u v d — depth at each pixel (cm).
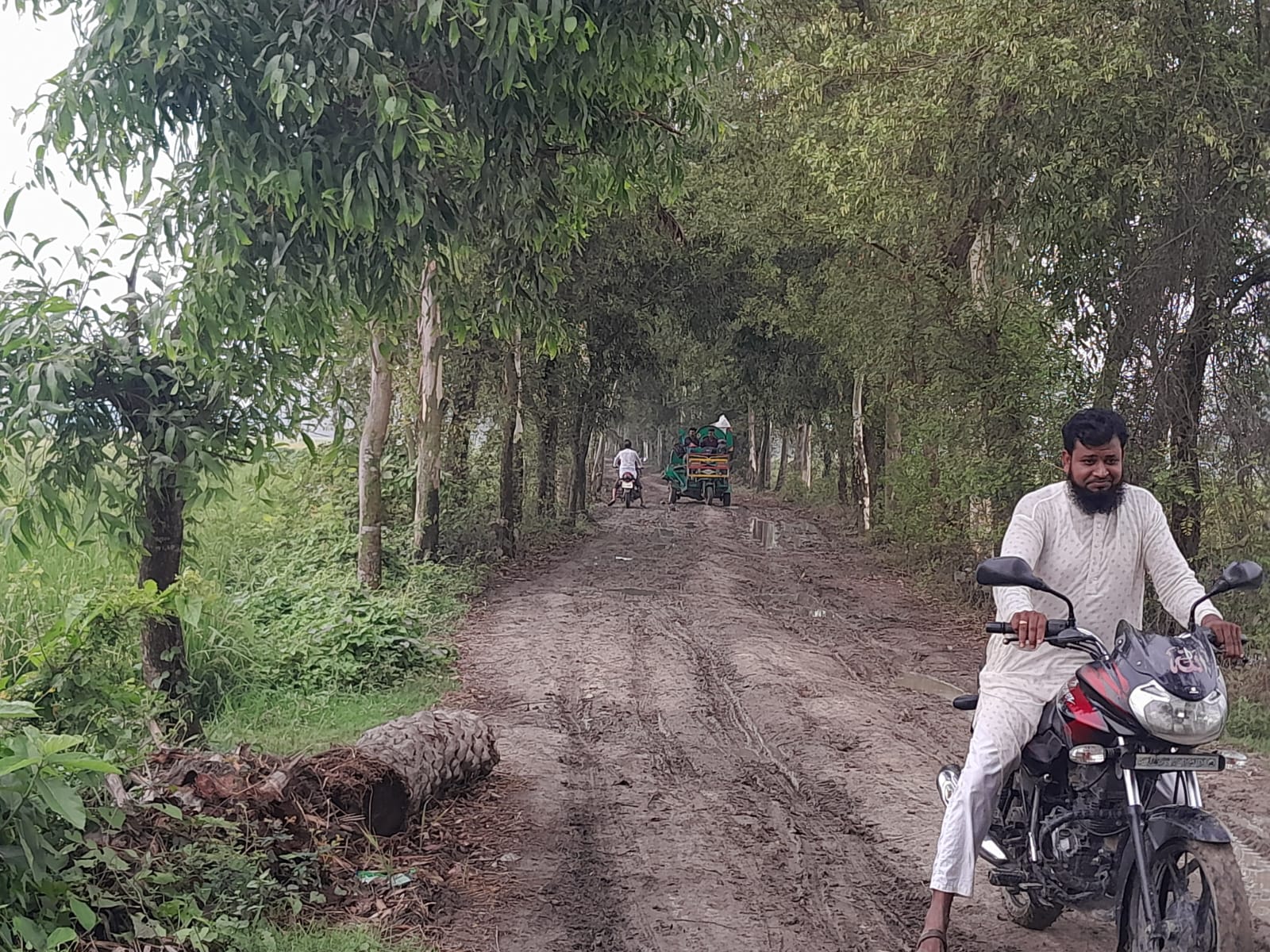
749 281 2689
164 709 680
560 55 565
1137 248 1162
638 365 2944
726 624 1488
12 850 404
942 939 414
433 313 1722
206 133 545
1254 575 407
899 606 1712
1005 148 1196
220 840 516
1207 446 1155
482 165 637
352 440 1861
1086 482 442
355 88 537
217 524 1527
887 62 1314
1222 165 1069
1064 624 417
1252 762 763
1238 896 357
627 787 765
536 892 564
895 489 2122
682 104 673
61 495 679
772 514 3622
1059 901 448
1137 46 1023
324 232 579
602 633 1422
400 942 483
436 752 685
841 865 611
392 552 1744
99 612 573
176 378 648
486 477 2383
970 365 1512
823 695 1055
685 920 530
